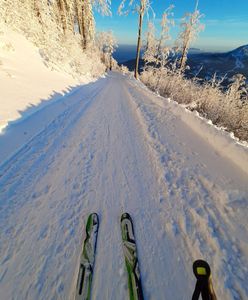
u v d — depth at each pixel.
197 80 12.49
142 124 6.20
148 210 2.65
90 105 8.13
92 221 2.39
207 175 3.48
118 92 12.48
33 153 3.93
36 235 2.19
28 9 14.02
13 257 1.95
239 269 1.92
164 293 1.73
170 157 4.12
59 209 2.59
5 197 2.73
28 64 10.02
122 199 2.84
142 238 2.22
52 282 1.76
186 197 2.92
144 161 3.95
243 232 2.33
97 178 3.32
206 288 1.46
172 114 7.39
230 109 9.07
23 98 5.95
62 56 14.60
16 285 1.72
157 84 16.33
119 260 1.97
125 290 1.73
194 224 2.44
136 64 23.58
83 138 4.89
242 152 3.89
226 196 2.91
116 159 3.98
